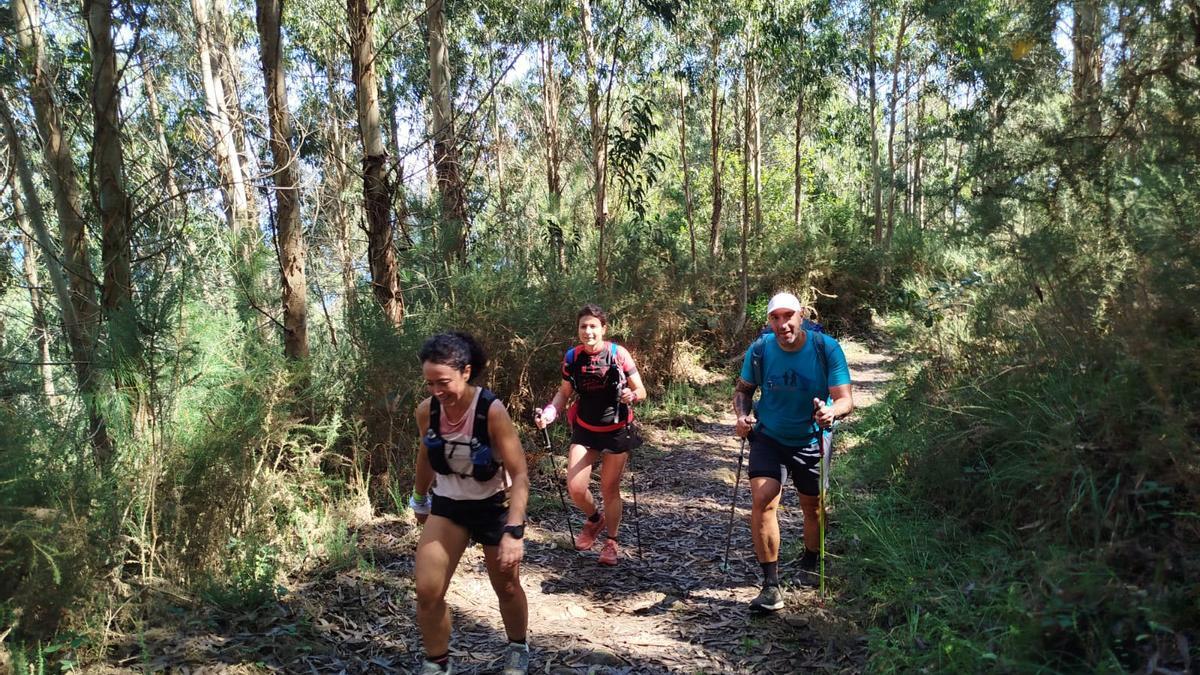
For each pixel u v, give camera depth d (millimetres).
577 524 6707
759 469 4660
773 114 22594
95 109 5312
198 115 10344
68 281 5785
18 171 5605
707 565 5613
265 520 5148
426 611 3475
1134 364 3916
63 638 3818
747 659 4141
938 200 5934
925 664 3654
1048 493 4281
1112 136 4578
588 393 5539
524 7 14016
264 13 7105
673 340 12883
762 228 20906
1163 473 3777
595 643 4395
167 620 4195
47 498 3984
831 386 4609
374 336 6812
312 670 3947
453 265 9289
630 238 13438
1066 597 3451
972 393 5730
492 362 8570
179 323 5250
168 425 4953
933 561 4688
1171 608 3312
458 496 3557
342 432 6617
